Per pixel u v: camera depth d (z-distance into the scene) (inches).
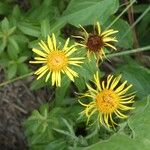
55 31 12.8
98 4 12.9
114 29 14.2
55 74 11.9
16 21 13.7
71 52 11.8
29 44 12.7
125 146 9.5
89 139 12.7
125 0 14.7
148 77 13.8
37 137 13.0
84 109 13.0
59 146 12.8
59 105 13.4
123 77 13.9
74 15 13.0
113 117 13.0
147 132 9.9
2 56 13.5
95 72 12.1
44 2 14.1
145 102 11.8
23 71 13.4
